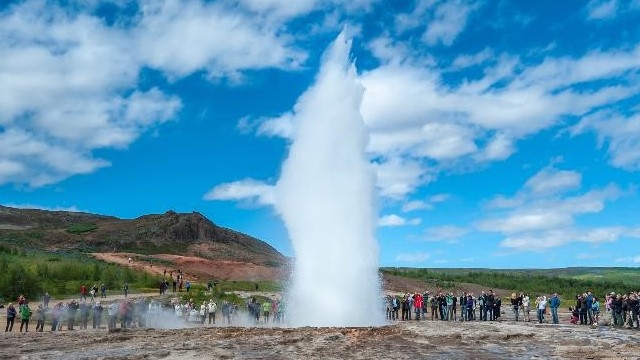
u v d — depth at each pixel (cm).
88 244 10481
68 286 5038
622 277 16375
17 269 4547
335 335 2020
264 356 1639
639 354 1711
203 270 8512
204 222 12700
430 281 8131
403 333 2117
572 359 1638
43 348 1906
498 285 8462
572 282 9031
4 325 2900
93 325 2897
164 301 3941
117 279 5803
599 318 3275
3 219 13350
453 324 2566
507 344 1927
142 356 1656
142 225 12081
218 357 1628
